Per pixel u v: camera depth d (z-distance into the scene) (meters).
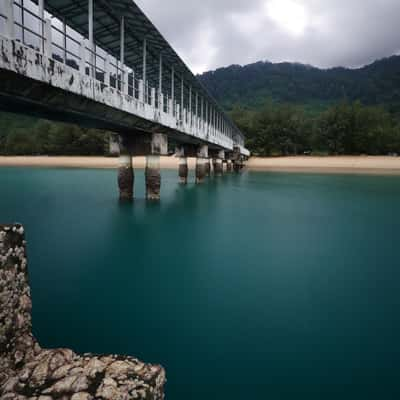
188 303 6.91
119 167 18.69
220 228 13.97
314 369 4.84
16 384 3.27
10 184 31.58
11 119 101.00
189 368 4.80
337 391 4.40
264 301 7.07
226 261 9.73
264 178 40.56
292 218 16.31
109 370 3.47
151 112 14.36
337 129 68.06
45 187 29.09
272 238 12.43
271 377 4.61
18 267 3.67
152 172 18.12
